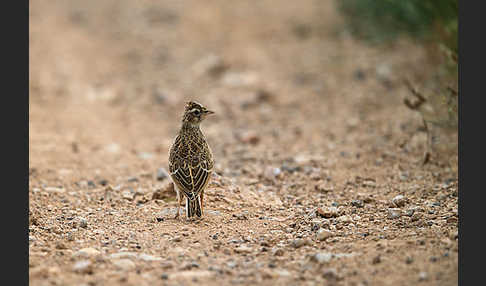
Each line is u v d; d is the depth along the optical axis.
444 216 14.52
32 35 37.44
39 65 33.16
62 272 11.90
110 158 21.98
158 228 14.73
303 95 27.72
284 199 17.25
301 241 13.43
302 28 35.19
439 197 16.17
